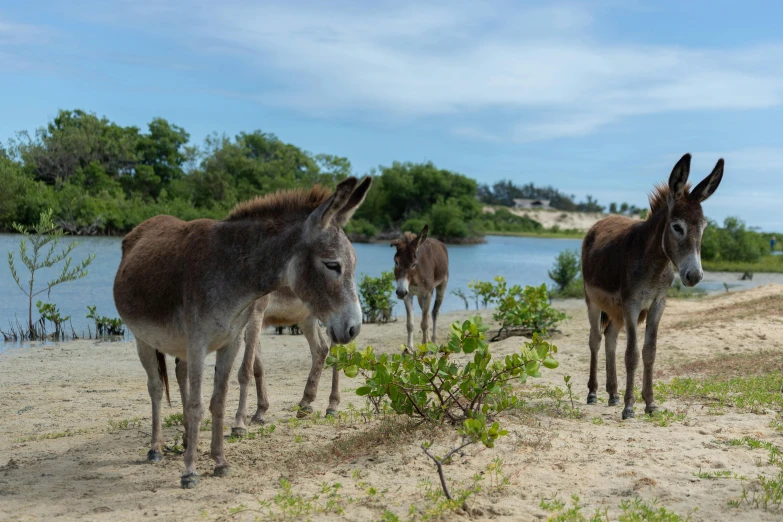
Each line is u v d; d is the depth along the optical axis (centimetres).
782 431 580
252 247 477
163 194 6919
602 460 481
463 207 8644
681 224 626
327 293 457
